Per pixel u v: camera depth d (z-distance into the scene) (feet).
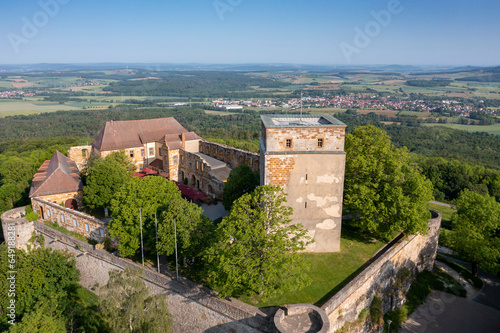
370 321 137.08
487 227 191.21
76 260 174.50
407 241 166.81
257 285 111.75
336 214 148.46
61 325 122.31
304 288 129.80
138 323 103.24
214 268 121.60
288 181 142.72
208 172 243.81
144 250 167.02
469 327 151.64
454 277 192.85
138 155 293.23
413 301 165.07
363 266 144.87
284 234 122.11
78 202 222.28
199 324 127.34
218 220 202.49
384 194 161.07
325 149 140.67
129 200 156.15
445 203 338.95
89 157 269.85
